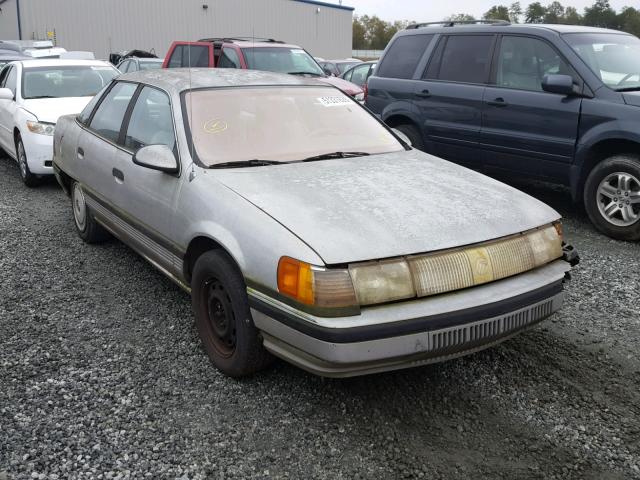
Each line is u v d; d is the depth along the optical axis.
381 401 3.31
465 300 2.98
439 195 3.48
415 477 2.73
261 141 4.09
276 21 36.06
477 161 7.21
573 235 6.20
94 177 5.09
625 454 2.89
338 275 2.82
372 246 2.93
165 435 3.00
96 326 4.16
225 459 2.84
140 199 4.24
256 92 4.46
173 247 3.88
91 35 30.53
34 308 4.43
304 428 3.07
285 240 2.99
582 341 3.97
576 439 3.00
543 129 6.46
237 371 3.40
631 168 5.79
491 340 3.08
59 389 3.38
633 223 5.87
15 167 9.93
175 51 13.02
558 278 3.34
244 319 3.25
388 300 2.88
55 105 8.44
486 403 3.29
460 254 3.05
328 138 4.34
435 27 7.77
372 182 3.63
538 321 3.28
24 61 9.60
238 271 3.32
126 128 4.71
